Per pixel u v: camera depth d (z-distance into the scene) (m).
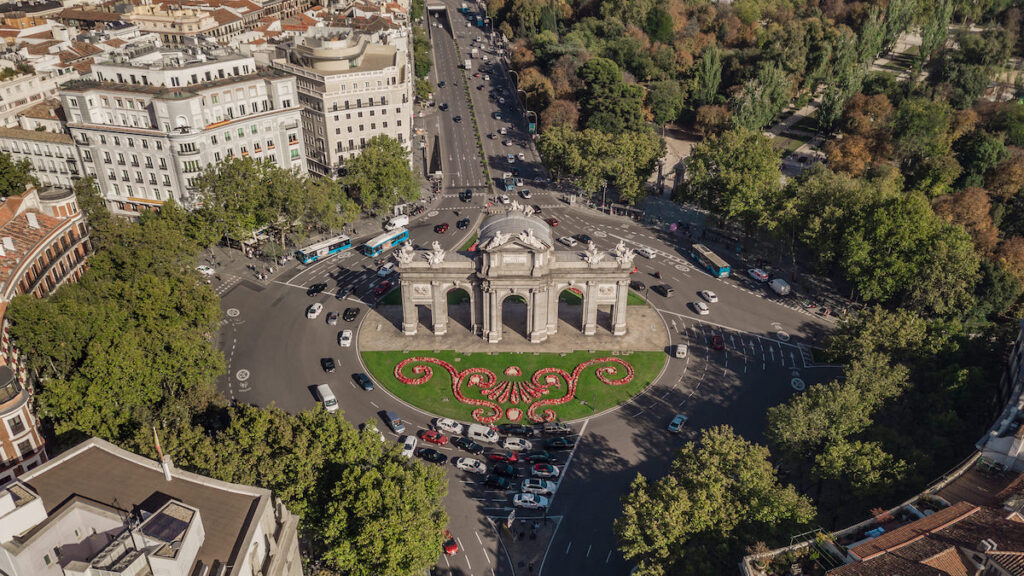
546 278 163.88
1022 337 133.50
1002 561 81.00
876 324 145.12
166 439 109.81
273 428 113.62
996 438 107.44
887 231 174.25
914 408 129.62
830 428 119.69
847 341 145.25
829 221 185.12
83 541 76.81
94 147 198.00
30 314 129.25
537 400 152.62
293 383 155.75
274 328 173.38
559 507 126.94
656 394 154.75
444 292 167.88
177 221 184.00
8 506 71.69
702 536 102.94
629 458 137.88
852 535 96.25
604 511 126.12
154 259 166.12
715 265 197.75
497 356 166.12
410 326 171.50
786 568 92.69
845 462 112.31
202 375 137.38
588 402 152.25
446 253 168.62
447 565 115.56
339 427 114.81
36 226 159.12
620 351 168.25
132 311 148.00
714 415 148.62
